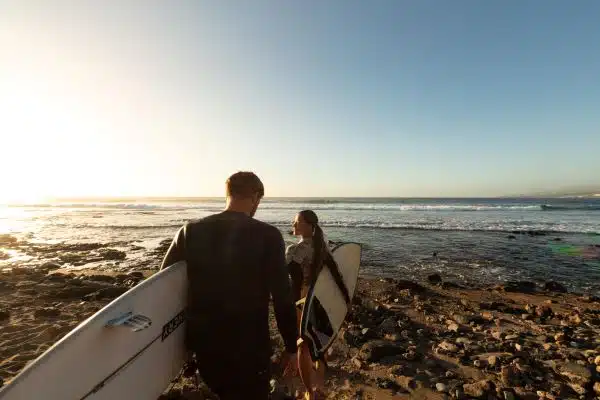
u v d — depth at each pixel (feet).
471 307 24.18
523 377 13.00
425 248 54.39
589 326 20.18
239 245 6.01
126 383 5.73
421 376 13.21
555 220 101.04
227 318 5.95
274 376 12.84
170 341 6.54
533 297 28.04
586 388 12.45
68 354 4.93
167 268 6.61
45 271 37.73
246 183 6.70
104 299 25.18
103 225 96.58
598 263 43.37
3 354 15.72
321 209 159.74
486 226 85.66
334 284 10.93
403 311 22.54
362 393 12.00
